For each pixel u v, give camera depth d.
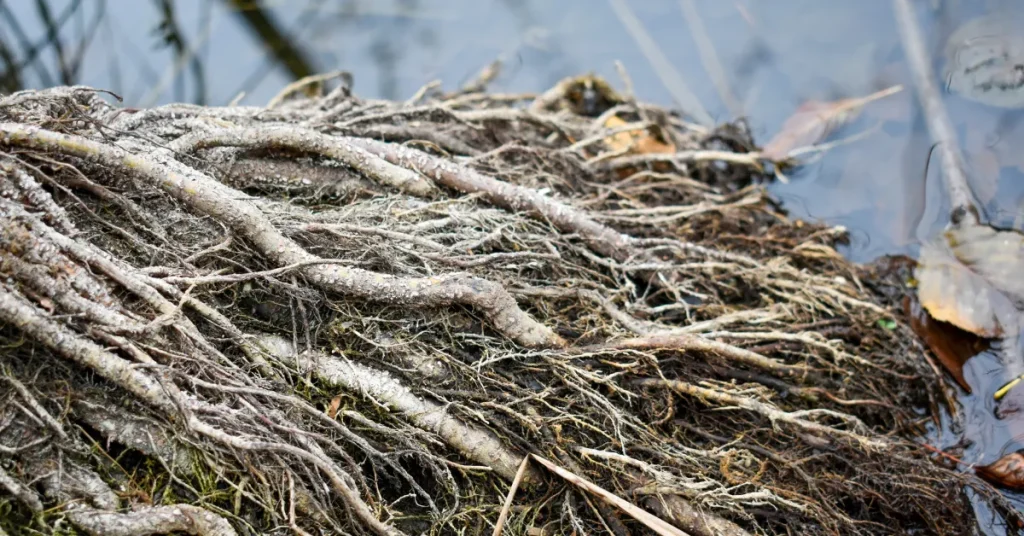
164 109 2.22
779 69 3.88
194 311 1.79
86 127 1.89
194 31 4.07
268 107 2.85
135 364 1.58
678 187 3.10
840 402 2.29
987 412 2.50
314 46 4.05
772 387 2.28
